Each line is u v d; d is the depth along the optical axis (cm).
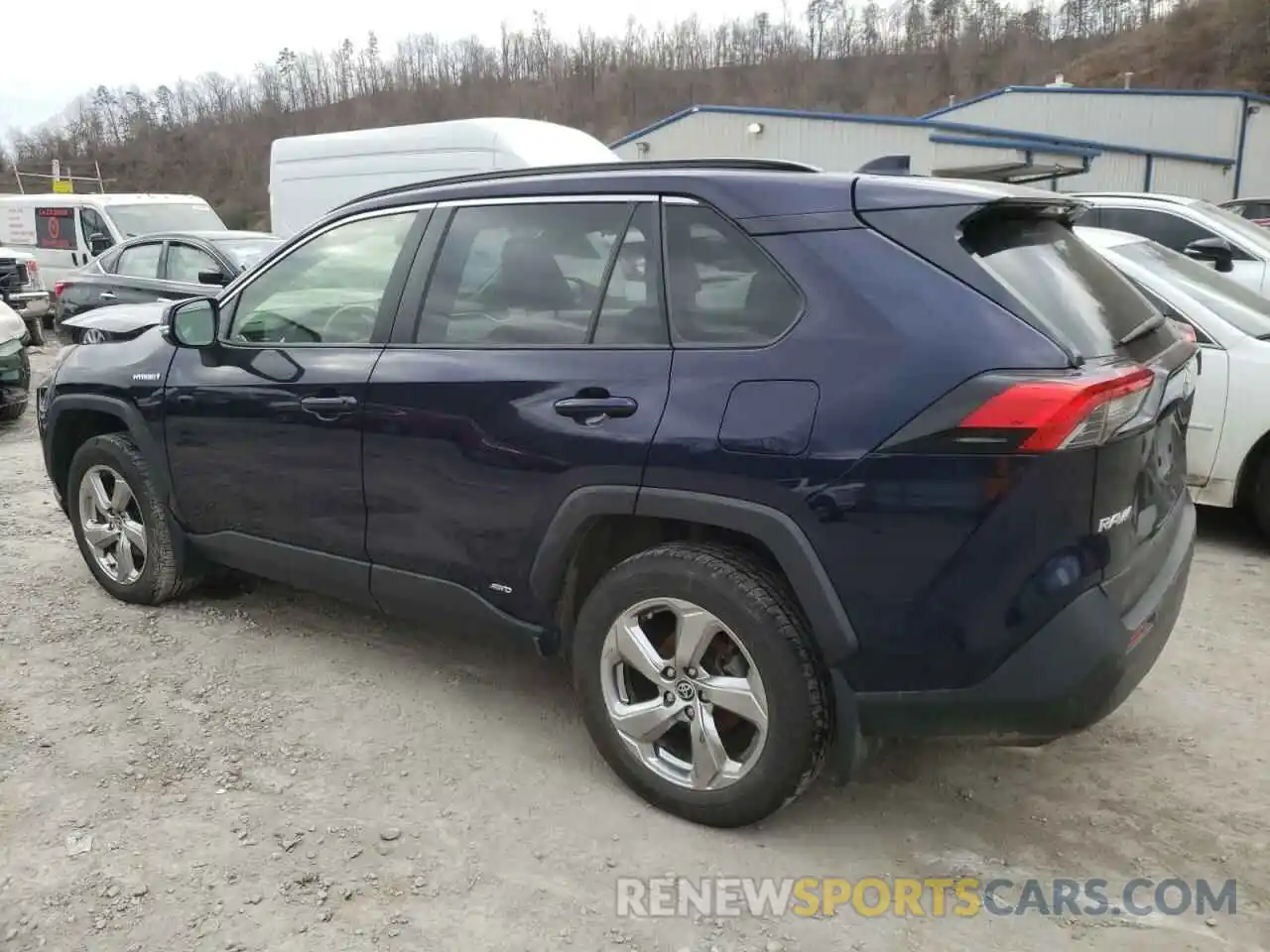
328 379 353
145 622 434
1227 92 2833
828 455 253
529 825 294
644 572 288
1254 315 541
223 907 258
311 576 379
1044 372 237
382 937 249
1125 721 359
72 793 306
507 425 307
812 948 248
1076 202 292
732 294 278
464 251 335
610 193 307
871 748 279
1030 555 239
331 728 348
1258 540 550
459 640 422
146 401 417
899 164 306
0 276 1324
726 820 286
